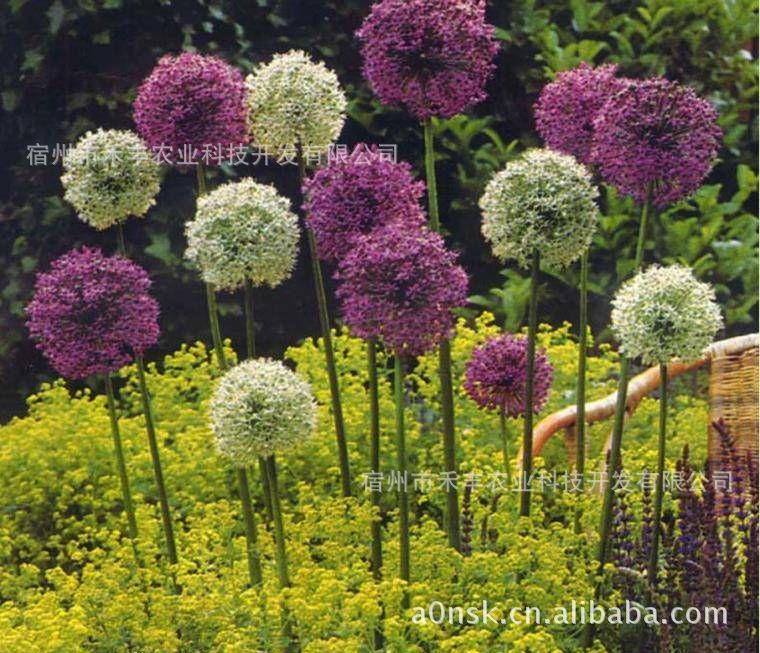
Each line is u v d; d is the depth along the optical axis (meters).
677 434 7.57
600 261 9.00
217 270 5.50
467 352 8.00
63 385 8.64
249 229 5.45
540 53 9.10
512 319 8.54
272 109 5.75
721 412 6.92
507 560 5.42
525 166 5.22
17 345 8.62
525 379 5.99
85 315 5.75
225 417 5.17
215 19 8.36
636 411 7.66
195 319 8.66
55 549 7.20
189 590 5.53
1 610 5.73
